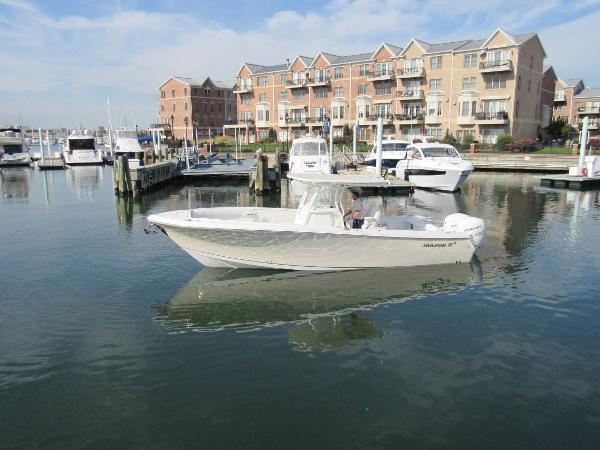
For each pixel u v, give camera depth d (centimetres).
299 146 2969
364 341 787
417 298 974
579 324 849
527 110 5700
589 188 3028
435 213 2125
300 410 597
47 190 3039
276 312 914
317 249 1075
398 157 3500
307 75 6944
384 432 556
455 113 5700
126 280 1099
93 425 568
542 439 547
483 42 5488
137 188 2831
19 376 676
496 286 1041
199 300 974
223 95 9181
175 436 549
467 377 674
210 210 1211
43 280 1102
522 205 2331
